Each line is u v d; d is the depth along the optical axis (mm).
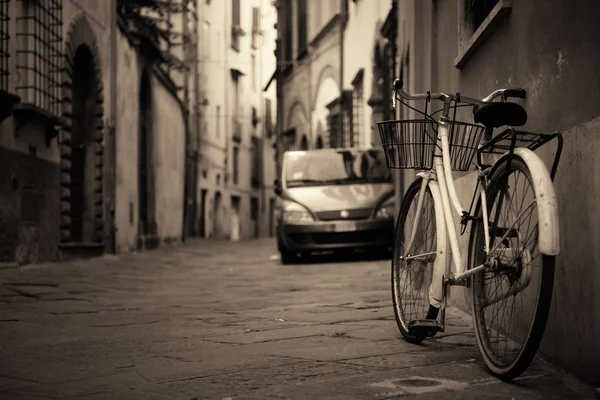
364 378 3344
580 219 3092
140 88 19531
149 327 5344
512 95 3596
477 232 3555
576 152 3135
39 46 10953
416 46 8594
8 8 10172
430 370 3467
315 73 25766
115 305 6840
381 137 3973
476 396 2955
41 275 9750
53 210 11961
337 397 3020
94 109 14523
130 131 17625
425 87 8031
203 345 4449
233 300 7086
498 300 3342
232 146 41750
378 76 18406
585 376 3049
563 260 3271
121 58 16609
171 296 7617
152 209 20391
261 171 48281
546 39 3641
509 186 3293
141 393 3232
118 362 3986
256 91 46250
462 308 5500
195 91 32250
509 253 3195
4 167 10086
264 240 34312
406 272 4379
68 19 12617
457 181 4855
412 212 4352
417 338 4145
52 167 11883
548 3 3621
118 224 16359
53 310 6445
